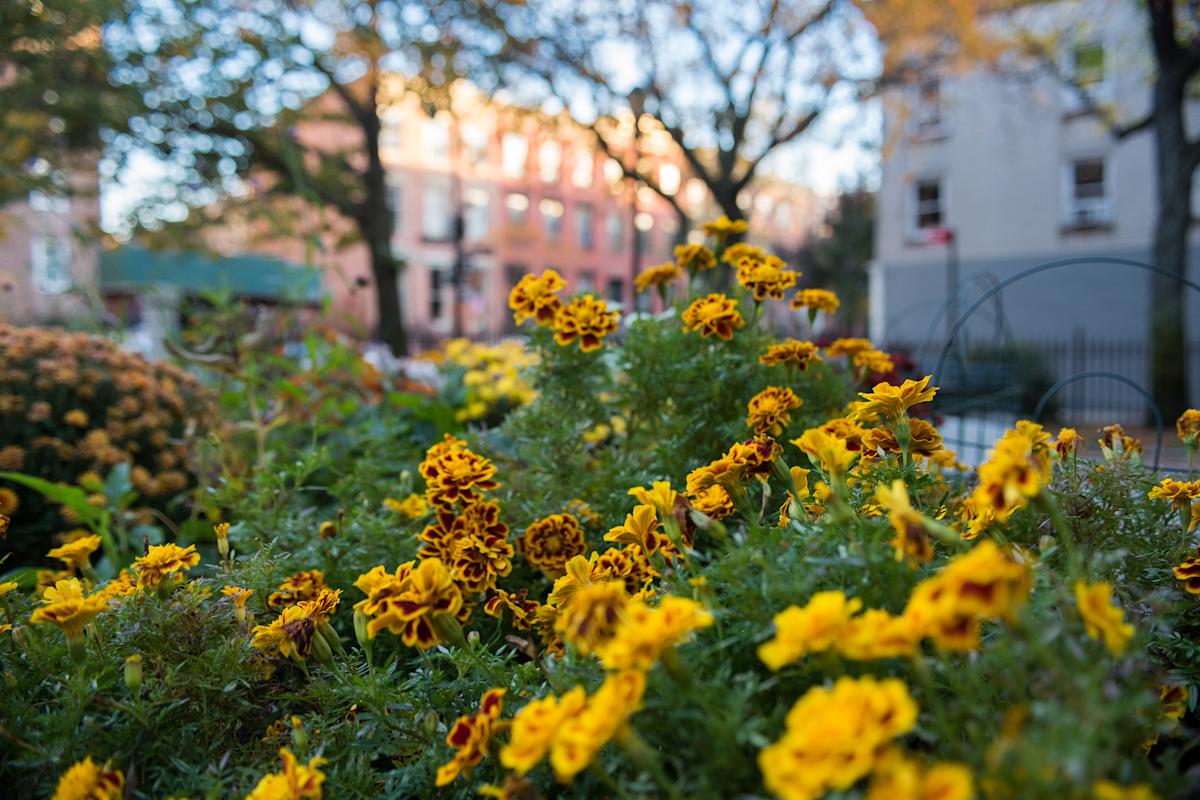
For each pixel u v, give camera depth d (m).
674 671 0.90
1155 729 0.99
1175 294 10.08
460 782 1.22
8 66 9.40
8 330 3.39
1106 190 16.69
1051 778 0.68
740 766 0.87
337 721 1.43
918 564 1.05
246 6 11.09
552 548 1.98
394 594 1.29
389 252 15.05
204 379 4.81
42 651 1.38
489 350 5.11
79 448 3.14
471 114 15.10
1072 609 0.87
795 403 1.96
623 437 2.80
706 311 2.29
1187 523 1.46
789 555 1.06
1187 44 9.84
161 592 1.50
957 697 1.00
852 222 28.94
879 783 0.66
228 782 1.24
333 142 21.73
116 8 8.94
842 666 0.92
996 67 13.15
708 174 13.34
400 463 3.15
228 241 15.07
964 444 3.35
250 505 2.47
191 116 11.30
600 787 1.02
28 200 9.91
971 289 17.70
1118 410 13.70
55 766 1.20
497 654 1.45
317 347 4.68
